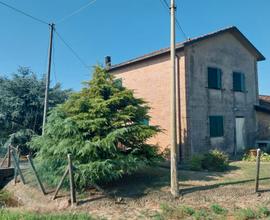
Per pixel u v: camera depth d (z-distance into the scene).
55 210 8.27
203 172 12.68
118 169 9.77
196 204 8.38
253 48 21.38
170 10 9.29
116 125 10.34
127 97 11.00
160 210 7.99
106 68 11.74
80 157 9.80
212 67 18.45
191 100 16.94
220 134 18.50
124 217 7.52
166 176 11.52
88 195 9.30
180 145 16.58
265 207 7.94
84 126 9.95
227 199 8.77
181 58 17.00
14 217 7.05
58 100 21.67
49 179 10.44
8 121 20.50
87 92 11.12
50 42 17.73
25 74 21.92
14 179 12.28
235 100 19.94
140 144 10.94
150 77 18.58
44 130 10.70
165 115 17.44
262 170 13.15
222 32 18.98
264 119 21.12
